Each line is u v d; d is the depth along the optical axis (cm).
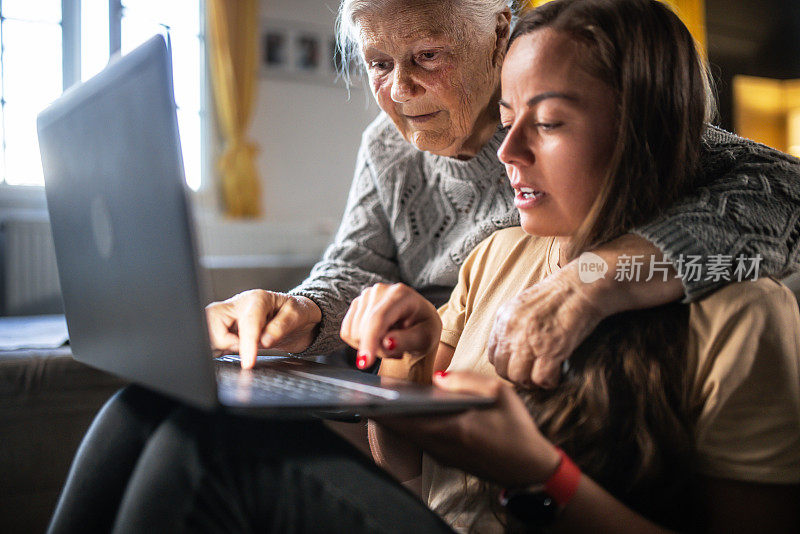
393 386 63
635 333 69
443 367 93
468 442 55
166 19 484
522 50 72
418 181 132
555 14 72
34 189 438
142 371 59
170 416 59
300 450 55
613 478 66
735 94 346
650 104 71
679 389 67
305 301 107
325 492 54
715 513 63
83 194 66
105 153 60
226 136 496
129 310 60
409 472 86
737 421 62
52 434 128
